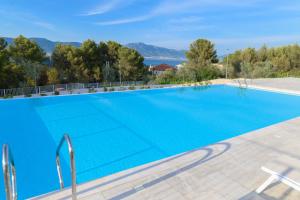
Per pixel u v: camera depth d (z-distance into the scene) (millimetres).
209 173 3301
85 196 2725
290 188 2893
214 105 10039
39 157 4977
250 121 7746
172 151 5332
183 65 24781
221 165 3539
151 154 5145
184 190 2887
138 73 27719
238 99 11219
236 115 8453
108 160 4816
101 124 7340
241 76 22031
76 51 24688
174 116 8328
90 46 26000
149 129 6902
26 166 4555
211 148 4223
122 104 10281
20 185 3875
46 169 4434
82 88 20406
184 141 5977
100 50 27172
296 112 8812
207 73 19578
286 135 4902
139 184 3012
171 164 3580
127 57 26922
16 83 18797
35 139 6066
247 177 3189
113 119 7926
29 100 10602
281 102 10445
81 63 24516
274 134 4973
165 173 3299
